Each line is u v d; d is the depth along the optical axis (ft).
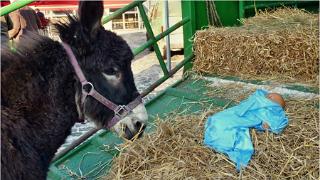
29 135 7.91
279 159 10.03
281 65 15.19
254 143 10.40
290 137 10.69
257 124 10.63
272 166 9.92
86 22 8.26
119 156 10.94
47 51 8.16
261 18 19.06
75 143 13.74
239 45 15.69
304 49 14.67
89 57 8.41
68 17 8.60
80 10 8.23
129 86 8.98
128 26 48.32
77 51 8.36
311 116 11.76
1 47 8.02
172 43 34.22
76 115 8.73
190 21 17.70
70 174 11.72
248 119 10.68
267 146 10.30
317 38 14.52
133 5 15.21
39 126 8.07
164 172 10.09
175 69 17.01
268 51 15.15
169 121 12.32
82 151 12.82
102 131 13.56
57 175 11.74
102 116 8.91
